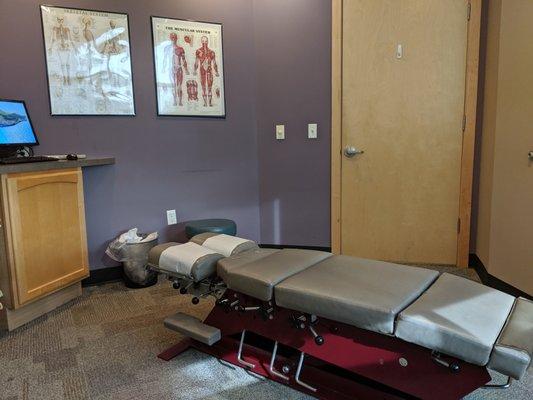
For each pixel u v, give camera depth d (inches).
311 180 143.5
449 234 136.6
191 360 82.9
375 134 136.5
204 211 141.3
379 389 67.1
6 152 103.5
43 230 100.6
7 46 109.7
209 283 77.8
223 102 139.4
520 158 104.8
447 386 56.1
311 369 72.6
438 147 133.2
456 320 52.6
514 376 47.9
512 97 107.3
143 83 127.3
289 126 142.4
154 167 132.0
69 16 115.6
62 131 118.6
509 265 110.2
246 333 83.6
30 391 73.5
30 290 97.7
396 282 62.4
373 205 140.3
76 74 118.3
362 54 133.5
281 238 149.9
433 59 129.5
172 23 128.7
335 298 58.1
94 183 124.0
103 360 83.3
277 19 138.3
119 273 128.6
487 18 124.0
